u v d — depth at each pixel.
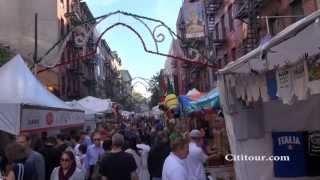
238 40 17.64
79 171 4.55
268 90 3.95
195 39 21.61
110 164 4.25
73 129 8.85
